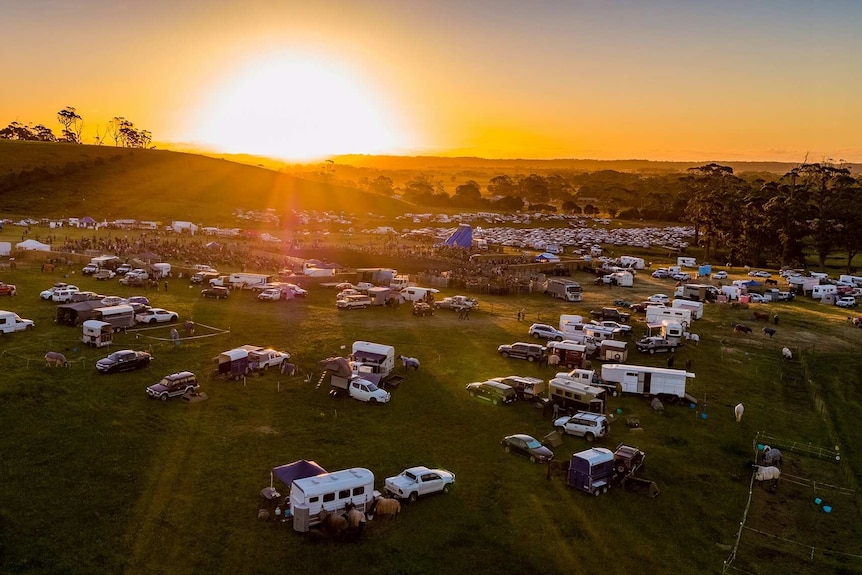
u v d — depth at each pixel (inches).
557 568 1032.2
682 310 2711.6
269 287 2878.9
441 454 1406.3
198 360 1900.8
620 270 4306.1
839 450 1583.4
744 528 1205.1
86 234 4884.4
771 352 2440.9
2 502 1095.6
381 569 993.5
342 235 6190.9
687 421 1704.0
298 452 1365.7
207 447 1358.3
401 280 3420.3
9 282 2797.7
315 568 987.9
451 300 2878.9
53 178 7372.1
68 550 1000.2
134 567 973.8
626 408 1758.1
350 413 1598.2
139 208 6820.9
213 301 2723.9
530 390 1745.8
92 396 1544.0
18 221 5403.5
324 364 1717.5
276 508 1138.0
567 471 1321.4
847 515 1286.9
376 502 1138.0
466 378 1900.8
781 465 1487.5
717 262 5585.6
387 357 1839.3
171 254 3846.0
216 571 973.8
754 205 5497.1
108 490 1168.2
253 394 1675.7
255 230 6102.4
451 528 1120.2
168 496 1163.3
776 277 4402.1
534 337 2407.7
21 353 1808.6
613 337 2405.3
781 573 1074.1
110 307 2165.4
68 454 1270.9
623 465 1327.5
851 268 5270.7
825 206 5339.6
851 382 2137.1
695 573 1050.1
